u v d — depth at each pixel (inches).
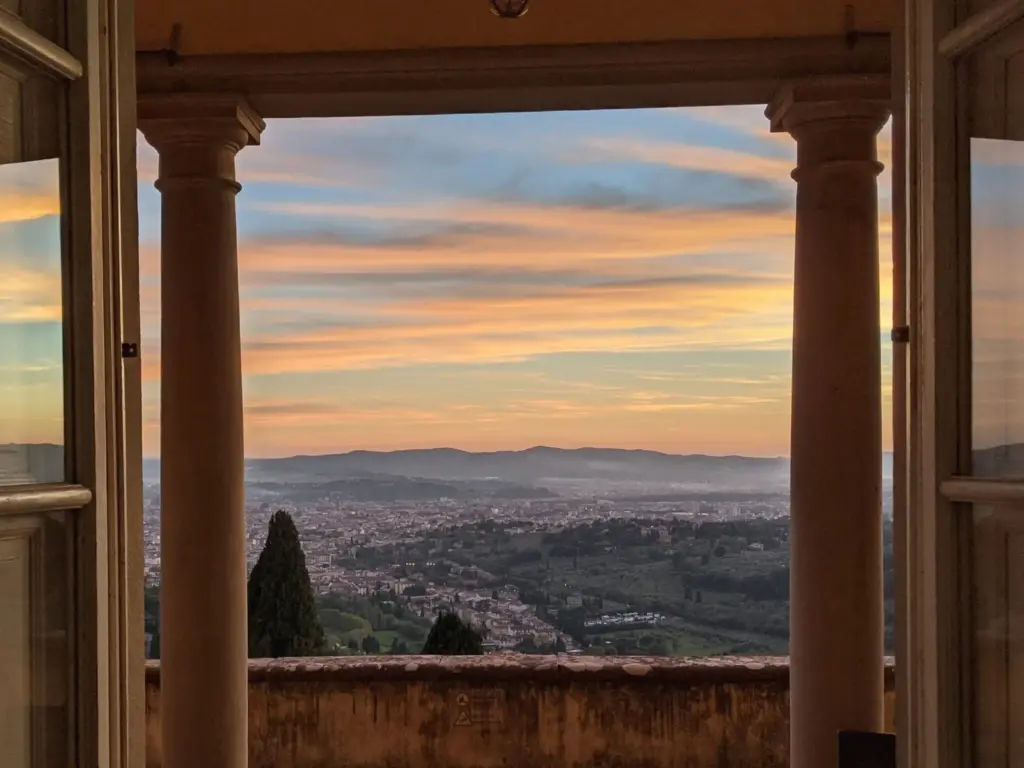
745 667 188.5
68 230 58.5
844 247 148.4
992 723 53.7
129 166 64.7
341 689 192.2
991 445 54.0
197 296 152.6
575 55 145.4
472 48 145.6
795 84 146.3
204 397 152.6
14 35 51.8
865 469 148.4
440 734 191.0
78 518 57.9
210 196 152.8
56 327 57.7
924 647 58.3
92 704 57.2
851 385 148.3
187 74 147.3
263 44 144.2
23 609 53.8
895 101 64.8
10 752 52.5
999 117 53.6
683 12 137.6
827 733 146.8
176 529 152.9
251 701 192.5
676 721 189.0
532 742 190.4
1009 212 52.6
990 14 51.3
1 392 53.1
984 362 54.7
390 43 144.8
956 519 56.5
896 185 64.2
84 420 58.0
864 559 147.9
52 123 58.1
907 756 61.1
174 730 151.7
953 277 56.9
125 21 64.5
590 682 190.1
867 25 141.6
